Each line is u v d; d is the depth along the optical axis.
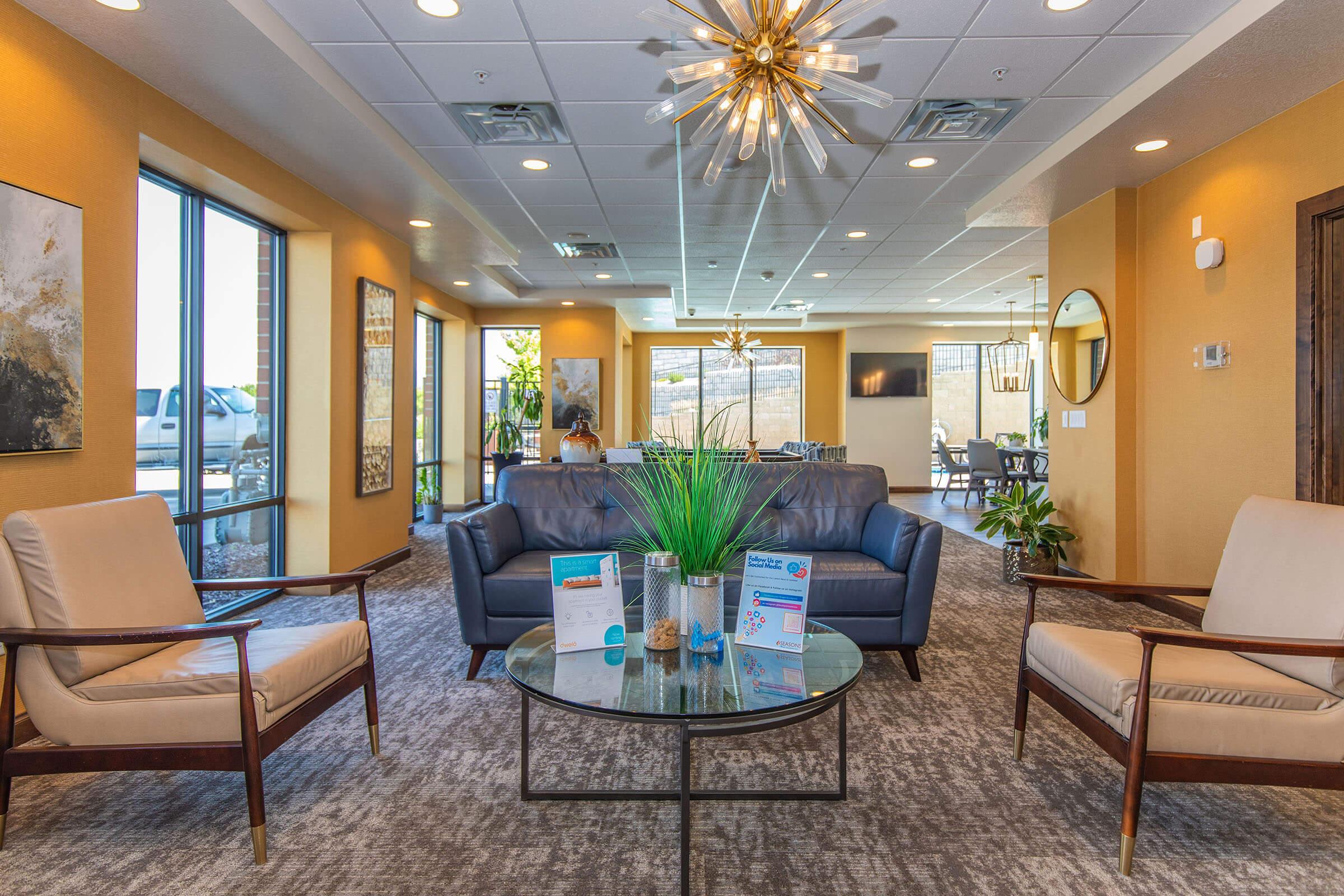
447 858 1.73
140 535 2.12
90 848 1.77
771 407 12.43
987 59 3.10
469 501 9.02
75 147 2.60
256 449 4.30
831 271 7.56
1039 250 6.58
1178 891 1.61
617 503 3.60
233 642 2.08
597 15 2.77
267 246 4.40
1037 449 10.05
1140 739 1.67
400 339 5.70
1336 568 1.85
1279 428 3.37
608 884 1.63
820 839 1.82
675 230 5.90
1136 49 3.01
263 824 1.71
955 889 1.61
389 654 3.36
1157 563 4.25
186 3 2.41
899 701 2.77
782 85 2.62
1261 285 3.46
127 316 2.85
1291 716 1.69
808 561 2.07
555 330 9.20
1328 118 3.10
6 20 2.33
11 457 2.34
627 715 1.60
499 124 3.78
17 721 2.34
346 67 3.14
